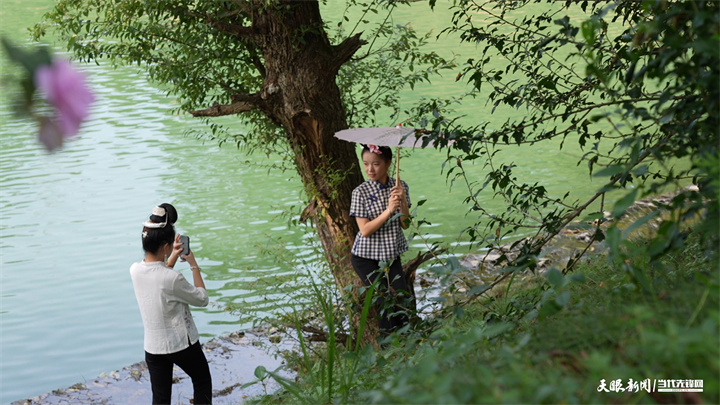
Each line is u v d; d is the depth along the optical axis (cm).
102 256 1126
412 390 213
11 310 958
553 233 421
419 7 3459
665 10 281
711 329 166
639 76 290
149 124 1886
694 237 414
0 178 1483
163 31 791
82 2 801
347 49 717
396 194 612
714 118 271
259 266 1051
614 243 246
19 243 1182
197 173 1518
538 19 509
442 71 2309
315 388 446
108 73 2498
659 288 291
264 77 812
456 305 396
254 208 1316
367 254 631
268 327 830
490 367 222
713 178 254
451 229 1165
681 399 177
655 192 255
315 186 739
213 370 728
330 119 716
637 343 206
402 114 1752
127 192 1404
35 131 117
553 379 179
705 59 258
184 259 579
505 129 434
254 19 705
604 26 372
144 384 718
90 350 849
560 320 301
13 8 3719
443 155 1641
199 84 841
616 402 189
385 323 620
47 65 117
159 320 553
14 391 754
